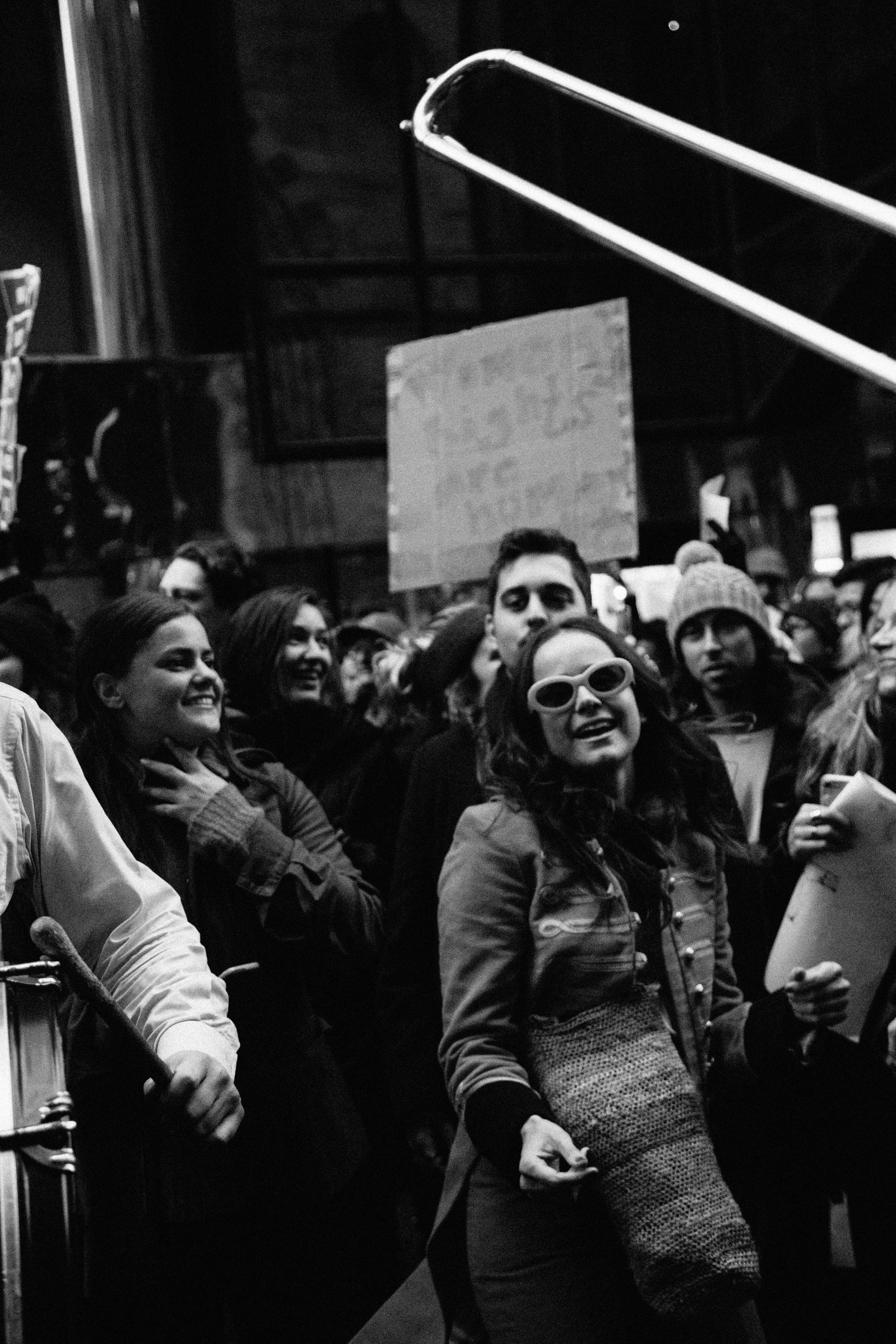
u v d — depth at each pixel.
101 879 2.79
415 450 6.17
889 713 4.49
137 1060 2.51
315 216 14.30
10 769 2.73
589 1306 3.21
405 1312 3.71
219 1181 3.69
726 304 3.06
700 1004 3.50
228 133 14.08
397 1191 4.76
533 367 5.90
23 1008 2.41
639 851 3.50
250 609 5.08
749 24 14.92
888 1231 4.13
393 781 5.20
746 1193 3.96
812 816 3.65
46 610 5.38
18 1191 2.18
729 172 15.23
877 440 14.84
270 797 4.26
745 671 5.25
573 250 14.93
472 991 3.33
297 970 3.92
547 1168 3.06
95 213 14.27
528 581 4.39
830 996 3.40
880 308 14.64
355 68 14.48
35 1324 2.16
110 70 14.23
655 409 15.08
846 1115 4.00
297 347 14.20
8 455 5.87
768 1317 4.39
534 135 14.85
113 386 13.68
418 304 14.57
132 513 13.60
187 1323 3.72
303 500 14.20
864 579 8.97
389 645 7.72
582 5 14.96
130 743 3.90
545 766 3.45
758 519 15.31
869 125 14.05
